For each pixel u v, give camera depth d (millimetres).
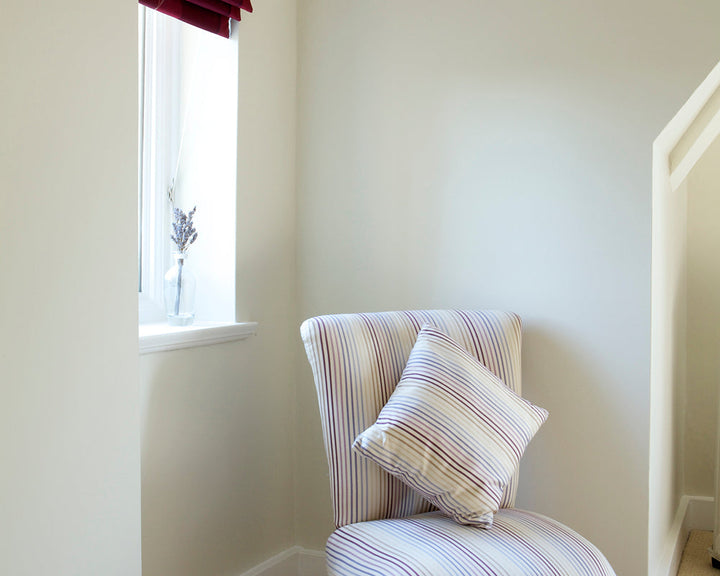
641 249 2246
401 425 1861
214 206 2398
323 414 2027
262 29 2455
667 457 2725
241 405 2406
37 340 1432
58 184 1462
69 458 1496
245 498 2432
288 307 2641
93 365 1540
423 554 1685
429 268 2488
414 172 2496
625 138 2254
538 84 2342
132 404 1628
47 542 1459
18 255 1394
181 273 2225
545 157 2342
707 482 3338
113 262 1578
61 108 1464
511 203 2385
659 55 2211
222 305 2398
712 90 2430
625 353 2271
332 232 2605
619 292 2271
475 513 1830
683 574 2809
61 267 1472
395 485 2021
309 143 2627
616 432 2285
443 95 2453
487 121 2404
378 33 2523
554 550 1734
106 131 1557
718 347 3291
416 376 1973
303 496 2668
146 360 2023
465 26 2420
